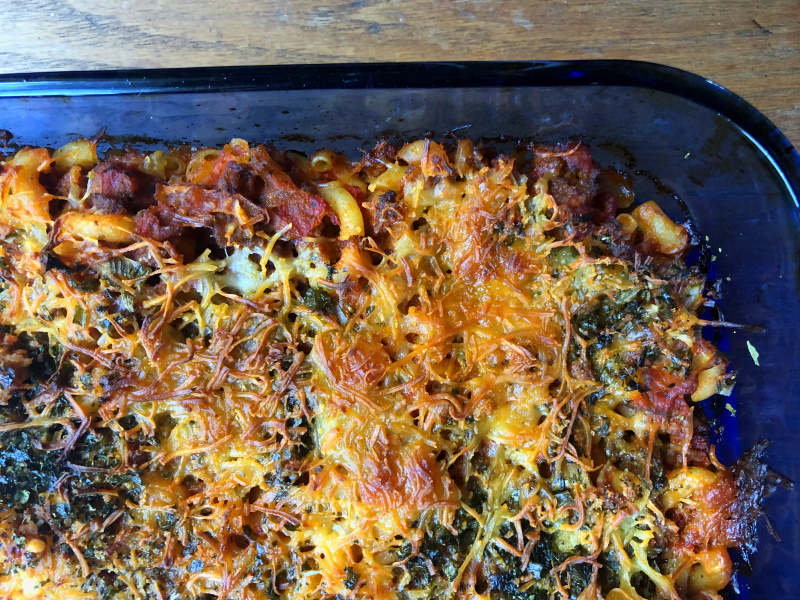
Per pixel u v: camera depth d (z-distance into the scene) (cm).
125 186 19
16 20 24
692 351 20
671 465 20
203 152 20
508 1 23
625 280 20
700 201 22
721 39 23
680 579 20
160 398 19
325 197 20
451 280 20
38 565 19
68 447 19
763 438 21
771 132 19
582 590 19
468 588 19
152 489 19
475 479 19
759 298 21
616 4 23
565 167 20
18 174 19
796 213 20
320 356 19
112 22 24
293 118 21
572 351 20
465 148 20
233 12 23
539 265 19
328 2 23
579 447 19
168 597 20
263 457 19
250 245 19
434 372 19
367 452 19
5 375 19
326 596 19
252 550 19
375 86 19
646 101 20
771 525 21
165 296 19
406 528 18
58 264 19
